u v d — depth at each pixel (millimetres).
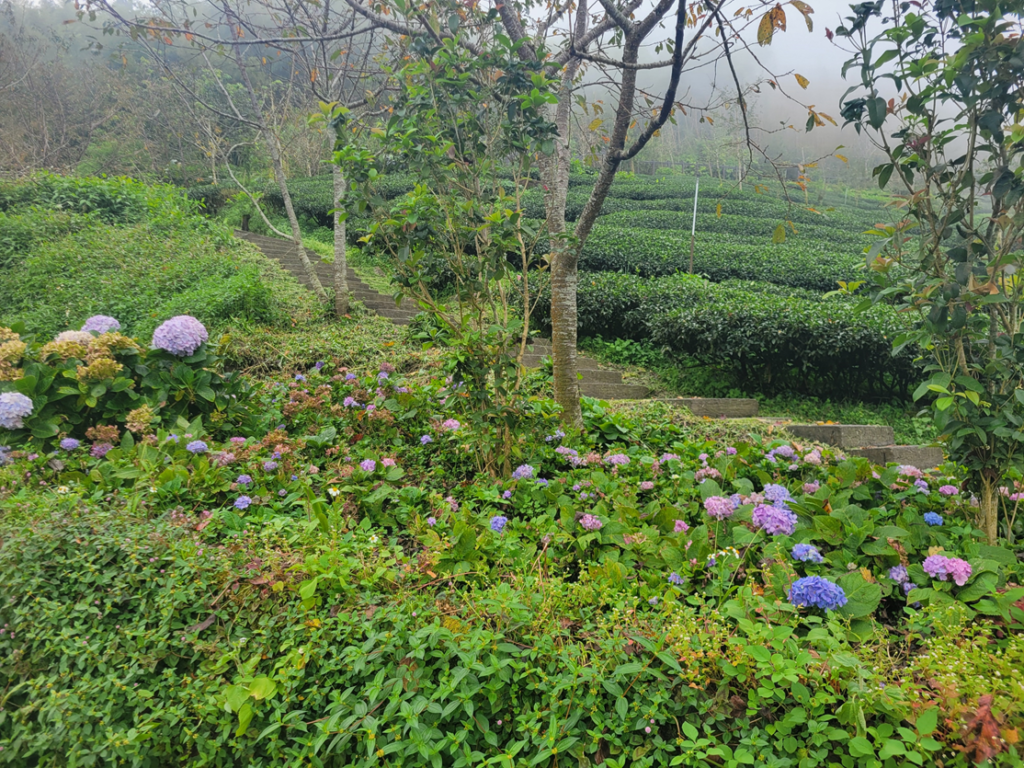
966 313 2537
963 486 2920
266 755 1852
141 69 22484
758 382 7395
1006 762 1508
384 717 1724
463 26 4066
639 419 5035
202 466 2986
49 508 2434
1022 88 2428
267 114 9320
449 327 3445
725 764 1606
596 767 1695
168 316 6312
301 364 6078
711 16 3236
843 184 34688
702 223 16828
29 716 2004
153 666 1953
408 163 3623
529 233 3365
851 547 2459
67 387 3404
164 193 11203
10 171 12719
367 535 2625
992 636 2090
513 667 1871
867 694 1637
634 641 1916
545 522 2830
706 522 2709
